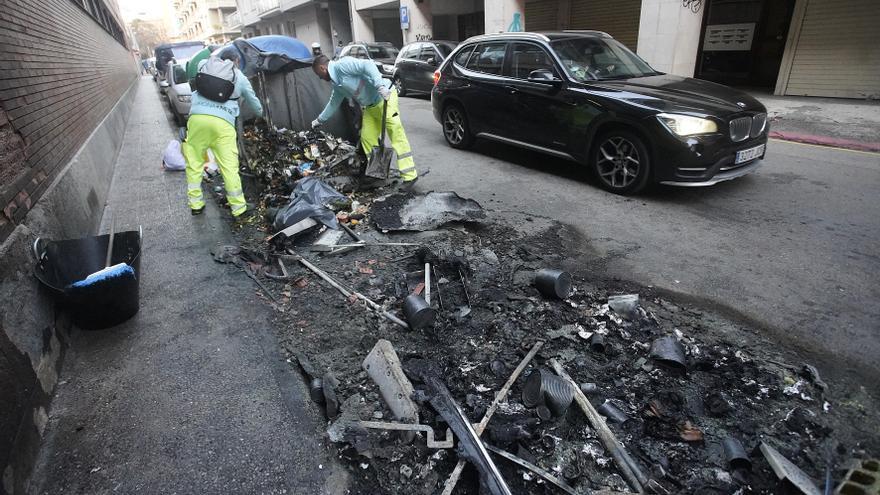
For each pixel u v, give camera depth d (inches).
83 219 177.6
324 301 139.5
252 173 244.7
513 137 263.6
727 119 191.6
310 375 108.0
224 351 118.1
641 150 203.8
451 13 829.8
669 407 98.9
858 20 373.7
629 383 105.7
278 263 163.8
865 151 271.6
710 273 148.3
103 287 117.6
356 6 965.2
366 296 141.3
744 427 93.7
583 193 221.8
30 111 159.2
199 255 171.2
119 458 89.0
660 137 194.9
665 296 137.6
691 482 83.1
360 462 87.2
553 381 100.4
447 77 299.1
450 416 92.9
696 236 173.2
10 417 84.4
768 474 84.1
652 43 420.2
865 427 92.7
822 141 290.8
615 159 215.9
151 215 211.6
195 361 114.6
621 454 87.0
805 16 403.5
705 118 189.9
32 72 176.9
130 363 114.3
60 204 156.4
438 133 368.8
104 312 122.1
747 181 228.2
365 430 92.1
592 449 89.8
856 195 204.2
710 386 104.0
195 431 94.3
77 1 405.4
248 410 99.5
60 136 192.1
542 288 136.3
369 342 120.9
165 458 88.7
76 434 94.3
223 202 223.1
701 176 194.9
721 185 224.4
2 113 131.2
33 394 95.1
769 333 120.0
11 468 80.0
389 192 225.5
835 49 391.9
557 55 235.8
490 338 120.6
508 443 89.7
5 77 143.0
